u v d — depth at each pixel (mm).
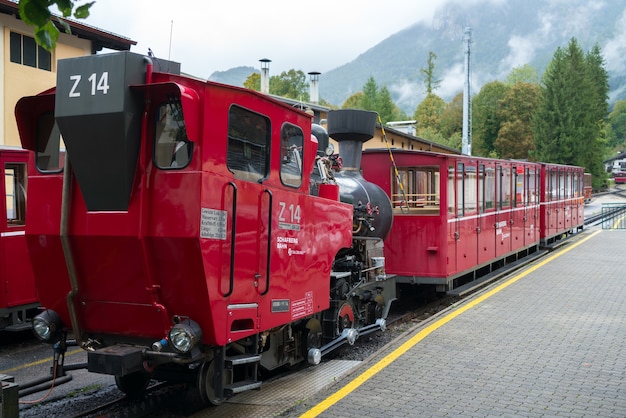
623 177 86250
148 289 5293
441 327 9289
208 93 5168
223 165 5355
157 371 6320
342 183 9344
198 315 5312
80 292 5617
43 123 5801
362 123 10094
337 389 6520
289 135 6555
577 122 67688
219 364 5578
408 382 6734
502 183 16188
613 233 26703
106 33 18281
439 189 12070
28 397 6980
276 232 6258
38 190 5684
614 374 6969
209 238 5160
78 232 5371
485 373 7039
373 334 10117
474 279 14633
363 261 9414
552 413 5793
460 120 94438
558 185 23312
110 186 5211
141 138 5215
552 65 70938
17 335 10625
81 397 7016
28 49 16734
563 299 11438
